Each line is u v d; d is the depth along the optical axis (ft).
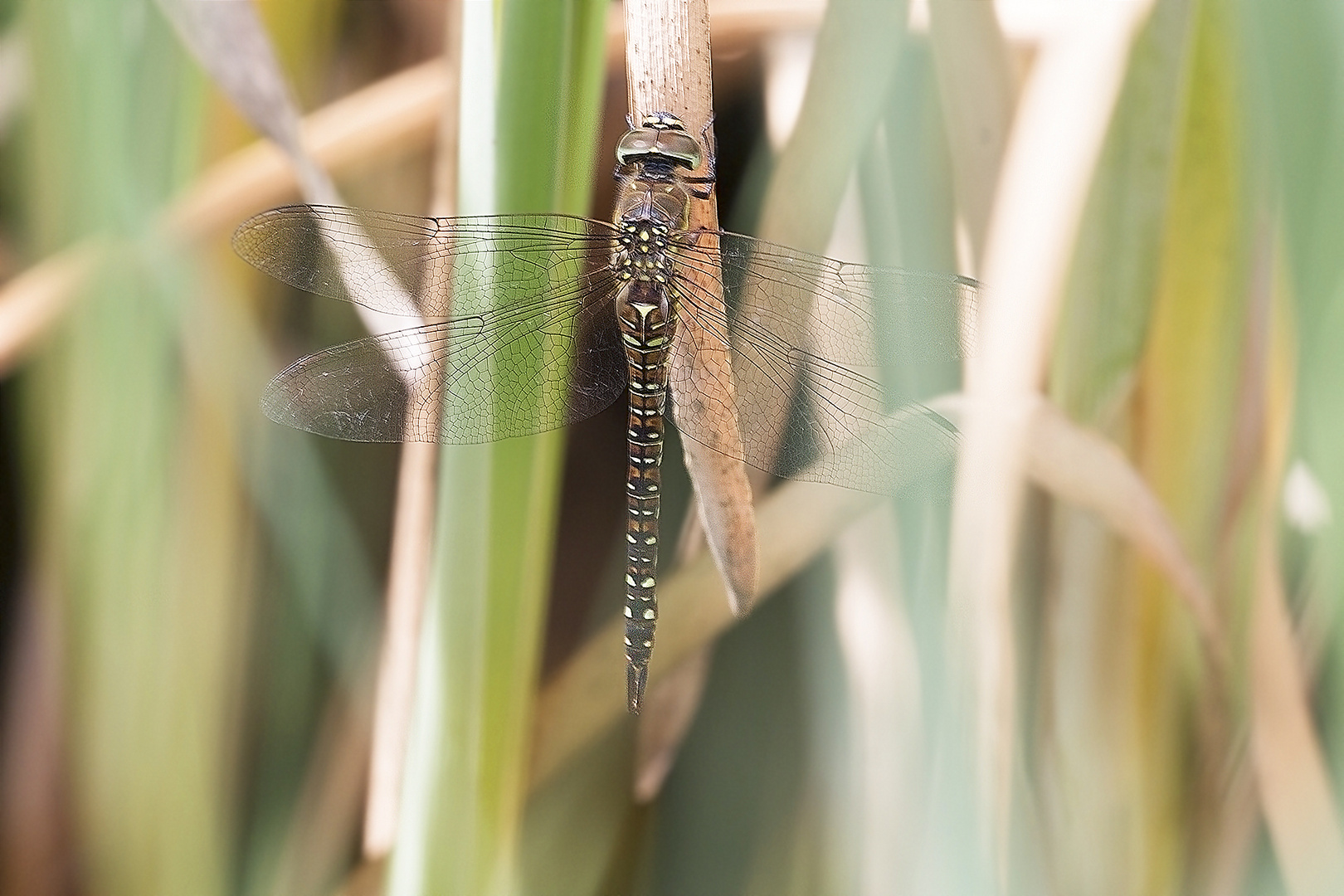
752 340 2.96
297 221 2.95
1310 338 2.98
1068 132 2.94
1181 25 2.94
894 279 2.95
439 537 2.93
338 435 2.96
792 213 2.96
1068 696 2.99
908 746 3.00
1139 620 2.98
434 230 2.95
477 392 2.94
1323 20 2.96
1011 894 2.99
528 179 2.90
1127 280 2.96
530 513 2.93
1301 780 2.98
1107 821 2.99
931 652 3.00
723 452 2.94
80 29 2.99
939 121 2.98
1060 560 2.99
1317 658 3.00
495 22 2.89
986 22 2.95
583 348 2.97
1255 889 3.00
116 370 3.00
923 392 2.98
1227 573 2.98
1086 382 2.97
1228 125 2.94
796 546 2.99
